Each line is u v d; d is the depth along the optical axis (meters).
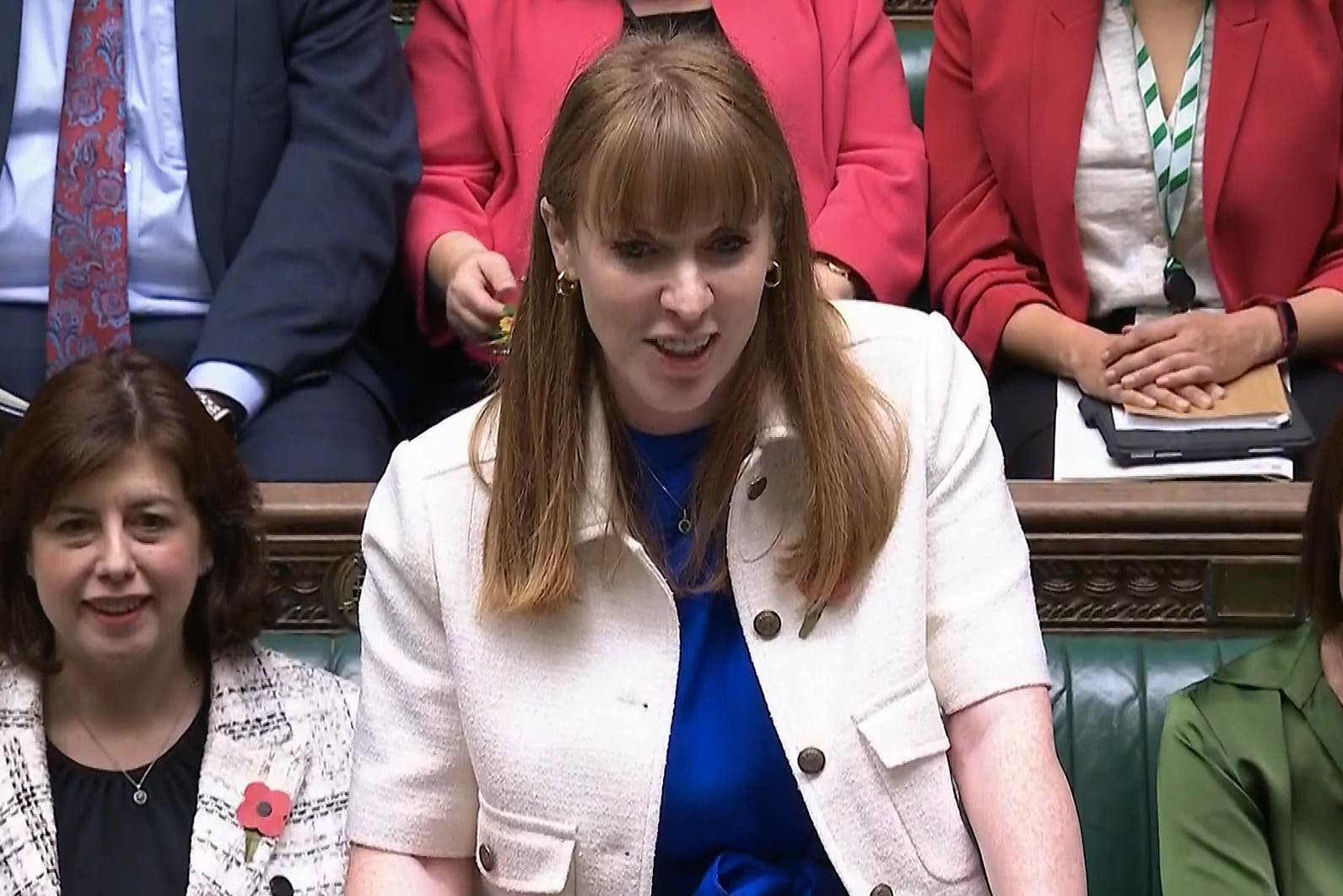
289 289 4.60
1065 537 3.86
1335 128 4.79
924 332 2.64
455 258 4.80
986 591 2.54
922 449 2.55
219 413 4.43
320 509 3.89
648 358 2.34
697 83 2.23
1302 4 4.77
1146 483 3.94
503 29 4.99
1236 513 3.80
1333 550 3.32
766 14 4.95
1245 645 3.86
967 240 5.00
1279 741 3.34
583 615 2.53
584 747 2.50
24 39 4.69
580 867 2.52
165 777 3.46
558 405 2.48
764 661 2.52
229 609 3.52
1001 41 4.93
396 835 2.61
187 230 4.72
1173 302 4.83
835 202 4.93
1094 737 3.79
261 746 3.45
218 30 4.69
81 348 4.67
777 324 2.49
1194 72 4.80
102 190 4.66
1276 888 3.28
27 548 3.40
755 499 2.52
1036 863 2.38
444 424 2.66
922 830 2.49
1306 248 4.85
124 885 3.36
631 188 2.21
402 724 2.62
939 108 5.12
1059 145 4.84
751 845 2.61
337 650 3.94
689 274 2.27
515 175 4.96
